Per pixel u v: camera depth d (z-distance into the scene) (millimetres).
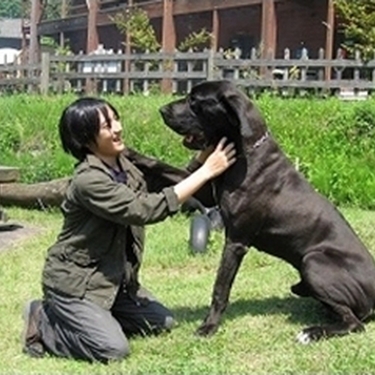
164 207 3896
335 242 4215
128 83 13773
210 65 12711
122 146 4008
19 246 6715
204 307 4703
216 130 4078
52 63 14359
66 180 8188
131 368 3734
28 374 3717
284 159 4258
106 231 3906
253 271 5484
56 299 3916
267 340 4070
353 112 10227
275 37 17688
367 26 12844
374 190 8422
